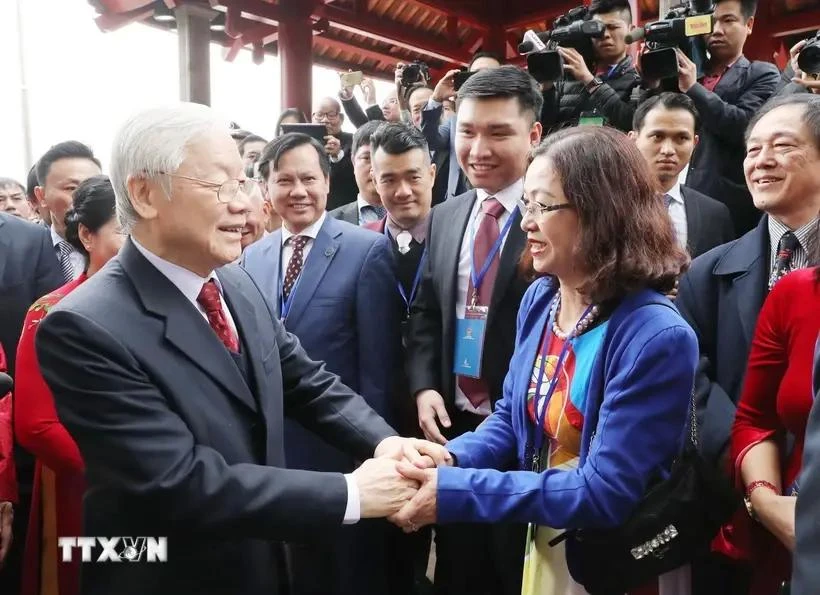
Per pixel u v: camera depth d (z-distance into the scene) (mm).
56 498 1750
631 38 2461
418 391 1923
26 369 1665
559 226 1203
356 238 2057
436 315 2000
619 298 1221
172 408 1111
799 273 1388
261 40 7965
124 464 1058
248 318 1293
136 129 1106
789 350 1370
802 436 1329
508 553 1736
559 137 1239
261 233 2328
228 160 1141
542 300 1438
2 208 3822
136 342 1093
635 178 1194
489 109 1812
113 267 1174
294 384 1484
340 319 1983
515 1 8969
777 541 1380
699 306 1686
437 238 2000
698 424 1497
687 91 2330
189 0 6184
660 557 1194
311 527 1140
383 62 10461
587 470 1160
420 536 2521
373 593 1957
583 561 1221
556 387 1298
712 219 2084
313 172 2055
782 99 1533
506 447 1459
